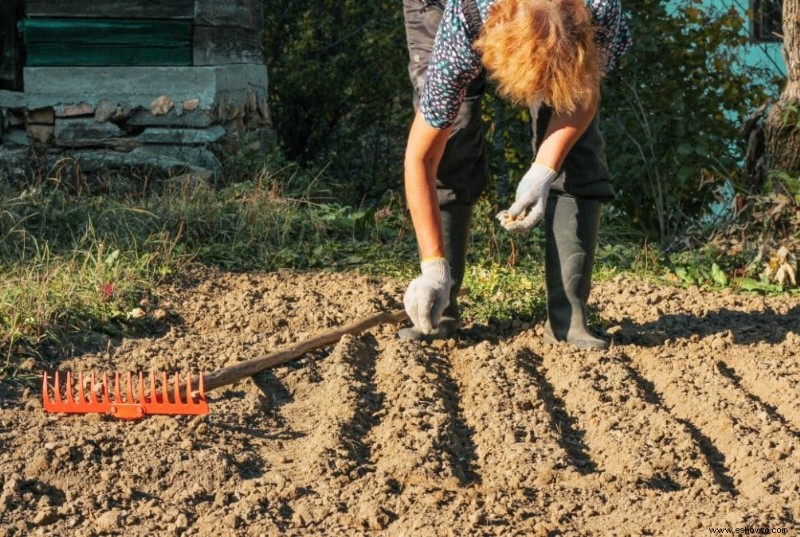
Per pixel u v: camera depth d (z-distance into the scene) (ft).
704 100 20.71
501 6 11.68
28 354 13.94
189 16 21.47
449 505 11.09
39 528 10.86
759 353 14.28
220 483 11.50
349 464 11.66
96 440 11.95
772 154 19.16
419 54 13.69
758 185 19.45
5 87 22.03
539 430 12.26
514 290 16.33
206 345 14.48
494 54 11.62
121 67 21.29
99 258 16.21
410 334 14.44
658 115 20.33
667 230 20.36
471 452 12.03
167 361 13.85
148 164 20.90
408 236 19.10
